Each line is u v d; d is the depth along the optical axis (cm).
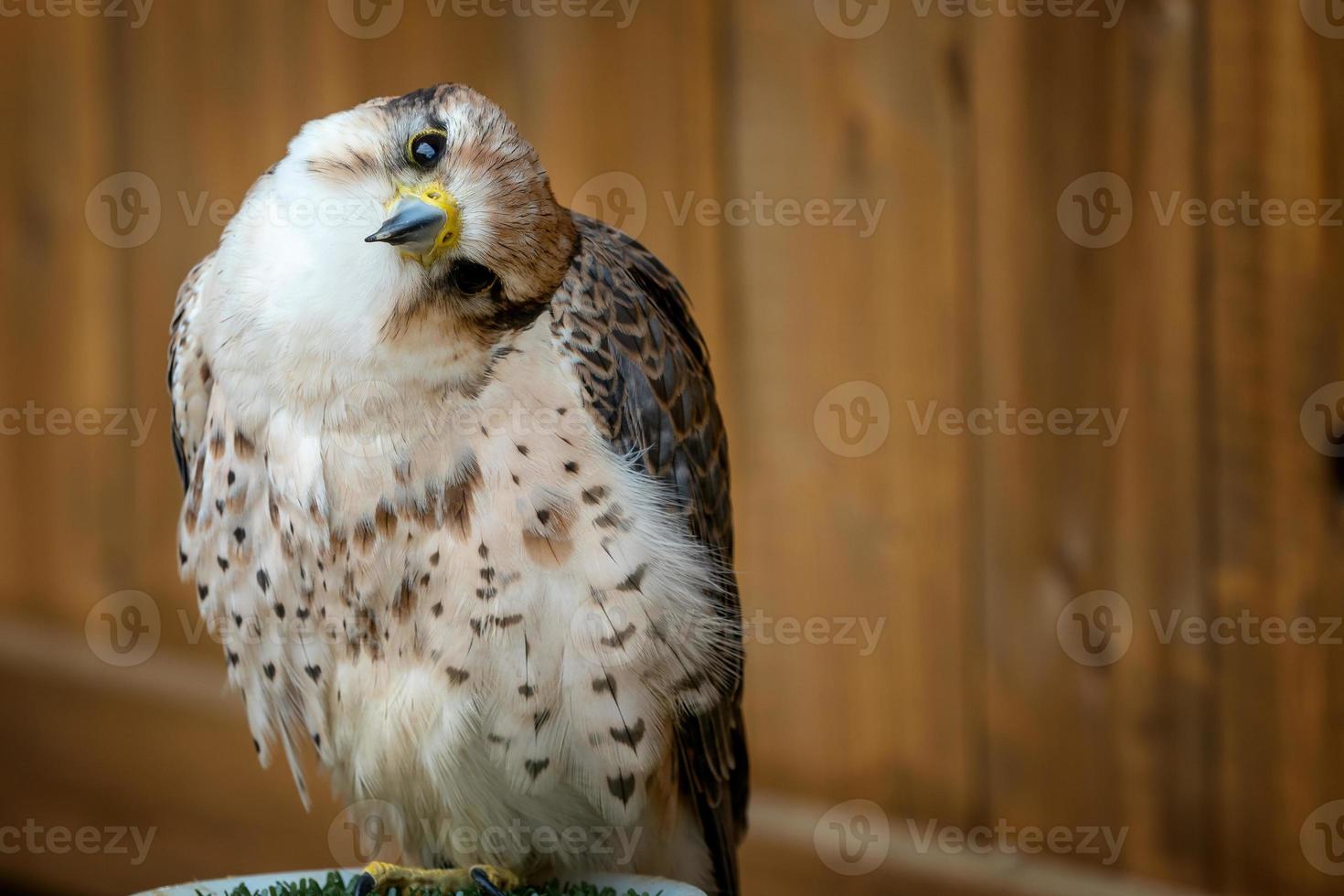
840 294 723
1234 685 661
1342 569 635
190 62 911
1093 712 692
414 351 468
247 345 480
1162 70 647
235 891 503
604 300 516
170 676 954
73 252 977
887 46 703
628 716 493
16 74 988
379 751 507
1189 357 655
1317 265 628
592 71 770
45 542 1018
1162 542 669
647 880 515
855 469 730
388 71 834
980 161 688
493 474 476
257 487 491
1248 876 666
